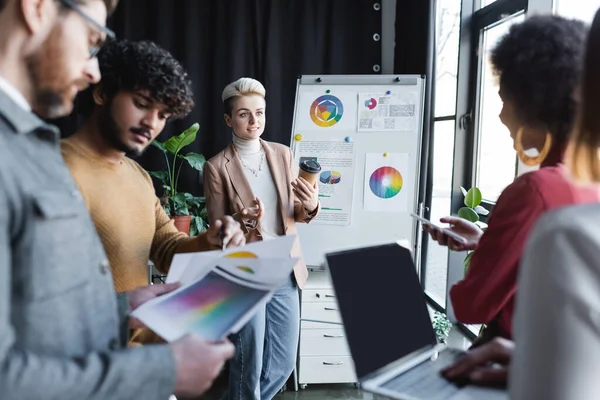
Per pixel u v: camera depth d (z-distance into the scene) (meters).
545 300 0.44
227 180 1.92
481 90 2.65
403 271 0.87
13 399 0.48
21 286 0.53
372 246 0.85
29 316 0.54
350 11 3.17
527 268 0.47
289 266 0.83
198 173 3.09
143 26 3.08
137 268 1.08
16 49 0.58
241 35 3.08
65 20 0.61
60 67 0.62
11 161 0.54
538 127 0.83
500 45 0.87
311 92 2.63
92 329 0.64
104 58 0.96
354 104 2.58
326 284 2.44
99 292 0.66
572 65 0.76
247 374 1.89
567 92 0.77
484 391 0.70
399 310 0.82
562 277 0.43
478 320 0.87
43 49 0.60
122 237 1.04
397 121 2.54
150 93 0.97
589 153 0.52
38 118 0.63
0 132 0.56
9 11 0.57
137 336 1.10
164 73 0.97
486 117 2.60
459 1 2.77
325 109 2.60
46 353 0.56
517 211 0.80
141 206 1.11
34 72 0.61
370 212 2.50
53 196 0.58
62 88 0.64
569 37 0.78
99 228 1.00
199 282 0.88
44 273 0.55
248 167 1.98
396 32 3.14
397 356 0.78
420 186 2.60
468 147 2.75
